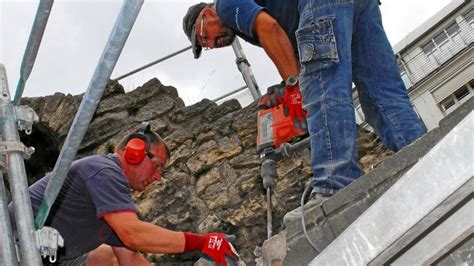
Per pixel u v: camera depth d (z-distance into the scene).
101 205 4.11
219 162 8.79
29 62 3.30
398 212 2.13
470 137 2.05
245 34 4.61
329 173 3.75
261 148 4.48
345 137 3.82
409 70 21.77
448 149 2.08
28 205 3.13
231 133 9.02
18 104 3.37
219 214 8.40
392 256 2.14
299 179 8.34
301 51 4.00
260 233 8.16
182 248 4.13
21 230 3.08
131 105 9.37
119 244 4.30
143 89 9.47
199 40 5.07
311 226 3.20
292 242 3.24
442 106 21.09
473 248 2.05
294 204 8.20
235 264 4.21
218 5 4.49
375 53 4.49
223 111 9.21
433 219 2.08
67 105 9.35
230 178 8.64
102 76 2.78
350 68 3.99
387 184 3.04
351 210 3.09
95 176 4.20
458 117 2.93
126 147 4.54
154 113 9.31
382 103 4.44
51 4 3.14
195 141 9.03
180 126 9.22
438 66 21.27
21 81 3.32
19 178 3.16
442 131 2.96
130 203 4.18
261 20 4.30
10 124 3.25
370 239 2.17
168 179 8.72
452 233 2.06
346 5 4.08
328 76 3.93
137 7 2.60
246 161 8.71
